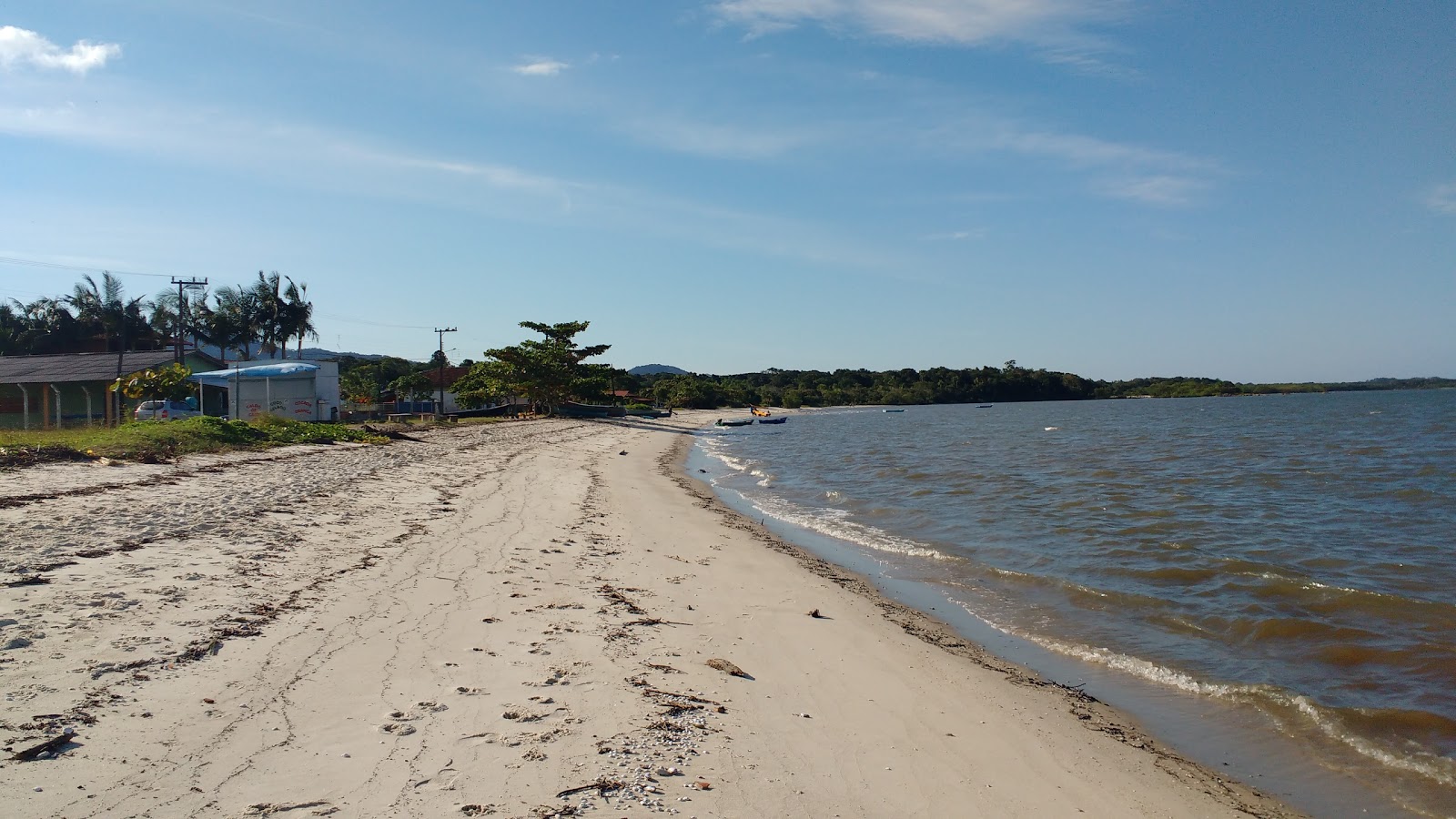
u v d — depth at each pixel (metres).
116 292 74.31
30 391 41.56
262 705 6.55
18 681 6.50
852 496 26.41
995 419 101.62
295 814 5.05
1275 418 86.50
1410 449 44.72
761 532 19.17
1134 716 8.68
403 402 61.88
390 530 14.32
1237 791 7.07
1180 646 11.02
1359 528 20.41
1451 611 12.50
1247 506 23.88
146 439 21.73
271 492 16.78
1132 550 17.02
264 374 43.22
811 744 7.09
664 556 14.97
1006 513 22.23
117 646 7.42
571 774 5.93
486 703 7.09
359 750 5.98
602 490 24.41
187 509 14.12
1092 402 180.12
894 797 6.27
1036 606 12.97
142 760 5.51
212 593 9.30
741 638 10.16
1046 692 9.20
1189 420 87.69
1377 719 8.62
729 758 6.54
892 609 12.50
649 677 8.21
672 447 50.41
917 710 8.27
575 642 9.07
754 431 74.88
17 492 14.34
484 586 11.11
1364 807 6.86
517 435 44.06
